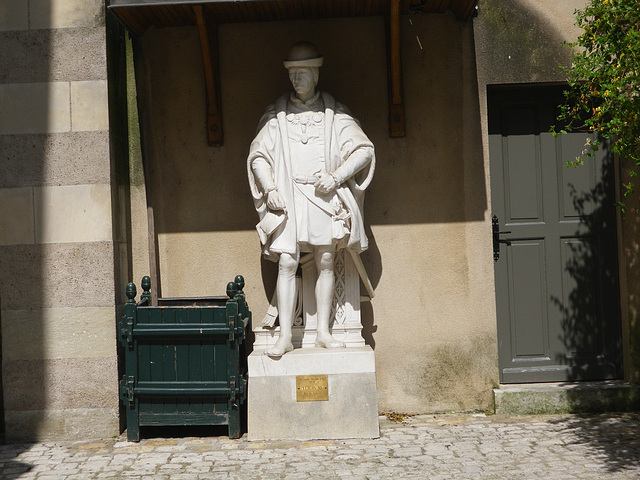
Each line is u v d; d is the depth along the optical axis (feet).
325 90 18.47
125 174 18.26
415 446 15.56
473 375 18.34
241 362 16.87
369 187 18.44
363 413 16.19
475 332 18.35
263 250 16.89
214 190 18.52
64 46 17.04
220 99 18.49
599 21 14.40
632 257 18.54
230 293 16.47
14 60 17.04
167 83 18.53
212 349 16.35
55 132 17.03
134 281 18.43
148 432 17.17
